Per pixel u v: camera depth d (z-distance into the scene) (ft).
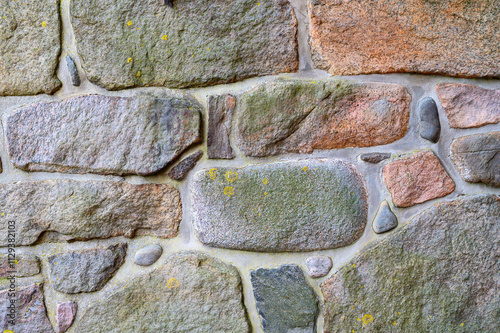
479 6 4.19
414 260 4.25
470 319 4.26
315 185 4.24
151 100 4.21
